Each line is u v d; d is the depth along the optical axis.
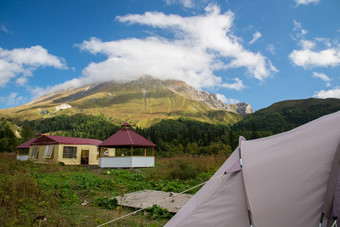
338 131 3.45
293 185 3.20
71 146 26.66
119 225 5.28
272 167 3.50
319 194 3.02
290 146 3.69
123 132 23.64
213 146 38.91
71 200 7.36
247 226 3.19
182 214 3.95
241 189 3.50
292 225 2.96
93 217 5.89
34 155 28.17
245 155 3.97
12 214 5.19
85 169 20.20
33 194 6.81
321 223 2.87
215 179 4.15
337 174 3.02
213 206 3.55
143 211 6.48
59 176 13.26
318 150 3.35
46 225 4.90
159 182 10.88
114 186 10.43
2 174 10.96
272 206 3.15
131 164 21.05
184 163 13.75
